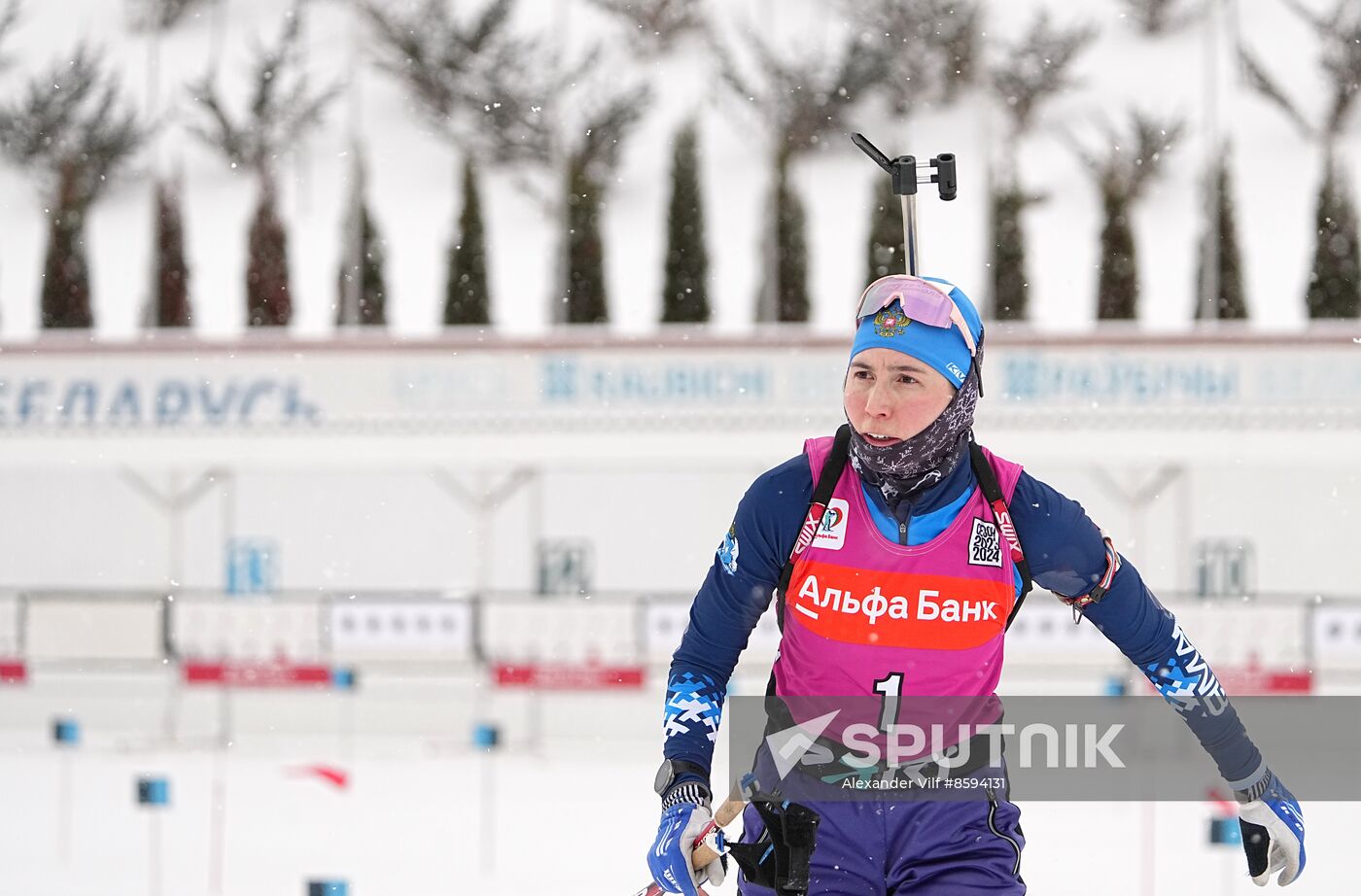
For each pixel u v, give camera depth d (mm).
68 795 27938
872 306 8453
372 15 69625
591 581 33750
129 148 67375
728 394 34031
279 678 32594
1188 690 9141
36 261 62125
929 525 8445
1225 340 32844
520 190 67125
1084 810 26016
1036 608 31000
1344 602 31281
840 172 63750
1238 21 75062
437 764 30672
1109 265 45125
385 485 34188
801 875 8203
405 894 20859
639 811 26312
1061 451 33062
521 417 34156
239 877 21859
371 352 34312
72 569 34750
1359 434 32594
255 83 68688
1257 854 9406
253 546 34438
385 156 68438
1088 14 72750
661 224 66500
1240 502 32656
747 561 8766
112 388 34906
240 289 62219
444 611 32594
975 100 65000
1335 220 46938
